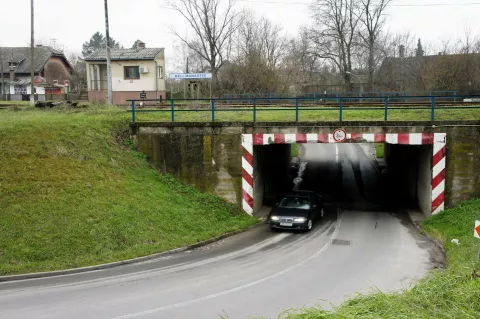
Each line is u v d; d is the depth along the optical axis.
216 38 48.53
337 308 8.54
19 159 17.67
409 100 37.59
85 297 11.61
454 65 44.66
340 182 30.31
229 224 19.36
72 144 19.81
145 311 10.70
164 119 23.02
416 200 24.38
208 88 47.16
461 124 19.52
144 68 40.94
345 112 24.02
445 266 14.20
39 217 15.29
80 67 79.44
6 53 62.34
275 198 25.98
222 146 20.95
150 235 16.45
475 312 8.16
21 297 11.58
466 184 19.75
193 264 14.68
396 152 31.52
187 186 21.20
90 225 15.72
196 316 10.41
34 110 27.31
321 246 16.84
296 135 20.56
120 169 19.73
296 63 65.19
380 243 17.17
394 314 7.78
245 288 12.39
